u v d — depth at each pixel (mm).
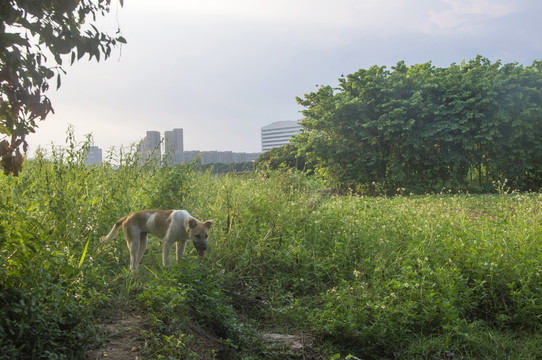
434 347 4914
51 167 6699
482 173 19953
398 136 19062
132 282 5227
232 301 5852
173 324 4199
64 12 3041
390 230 7977
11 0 2828
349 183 19594
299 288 6477
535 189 19344
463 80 19125
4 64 2852
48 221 4500
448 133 18891
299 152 20922
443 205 10133
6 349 3027
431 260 6555
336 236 7684
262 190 9164
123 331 3959
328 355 4742
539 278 5895
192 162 9961
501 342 5020
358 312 5129
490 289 5812
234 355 4418
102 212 5844
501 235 7285
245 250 6895
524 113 17844
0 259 3338
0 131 3254
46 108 3166
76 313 3697
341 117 19688
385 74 20172
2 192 4410
